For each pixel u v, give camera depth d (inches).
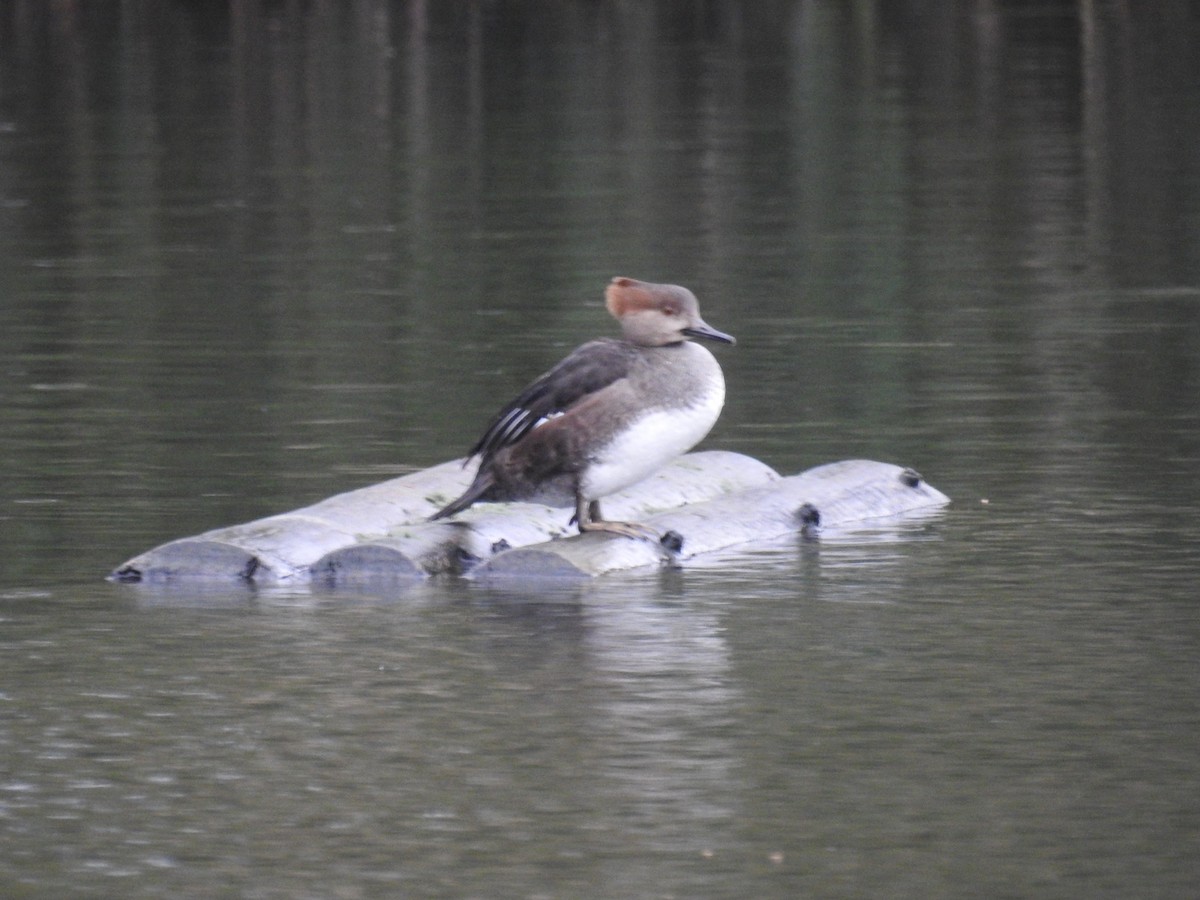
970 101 1593.3
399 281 993.5
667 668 444.8
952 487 614.9
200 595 508.1
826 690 429.1
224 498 605.0
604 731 407.5
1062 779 381.4
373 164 1376.7
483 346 838.5
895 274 998.4
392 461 649.6
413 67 1801.2
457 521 544.7
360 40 1946.4
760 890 340.8
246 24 2031.3
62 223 1177.4
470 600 501.0
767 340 847.1
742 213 1181.7
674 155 1390.3
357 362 809.5
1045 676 435.5
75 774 390.3
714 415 524.1
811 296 944.9
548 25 2034.9
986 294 942.4
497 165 1364.4
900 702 421.4
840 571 524.1
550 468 521.3
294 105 1622.8
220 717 418.3
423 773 388.2
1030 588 502.9
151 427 699.4
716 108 1589.6
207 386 768.3
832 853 353.4
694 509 564.7
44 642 467.5
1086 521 567.8
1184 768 385.1
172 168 1366.9
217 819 370.0
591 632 472.1
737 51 1884.8
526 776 386.0
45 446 673.6
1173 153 1353.3
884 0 2143.2
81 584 517.0
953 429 690.8
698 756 394.3
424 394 749.3
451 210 1202.0
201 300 952.3
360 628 477.7
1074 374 773.9
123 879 348.5
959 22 2017.7
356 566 524.1
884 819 365.7
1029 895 337.7
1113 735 401.4
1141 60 1761.8
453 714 417.7
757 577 519.5
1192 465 629.9
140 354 829.8
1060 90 1633.9
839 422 704.4
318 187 1289.4
